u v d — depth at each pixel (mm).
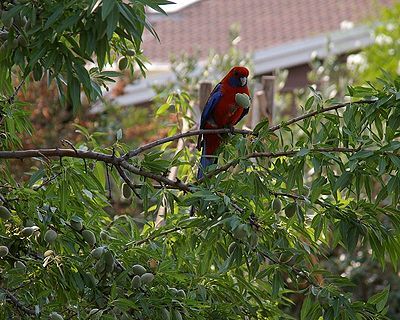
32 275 5824
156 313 5664
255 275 5836
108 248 5727
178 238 6160
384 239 5824
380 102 5590
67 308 5848
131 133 13664
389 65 17641
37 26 5094
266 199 5969
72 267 5703
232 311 6059
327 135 5660
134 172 5914
